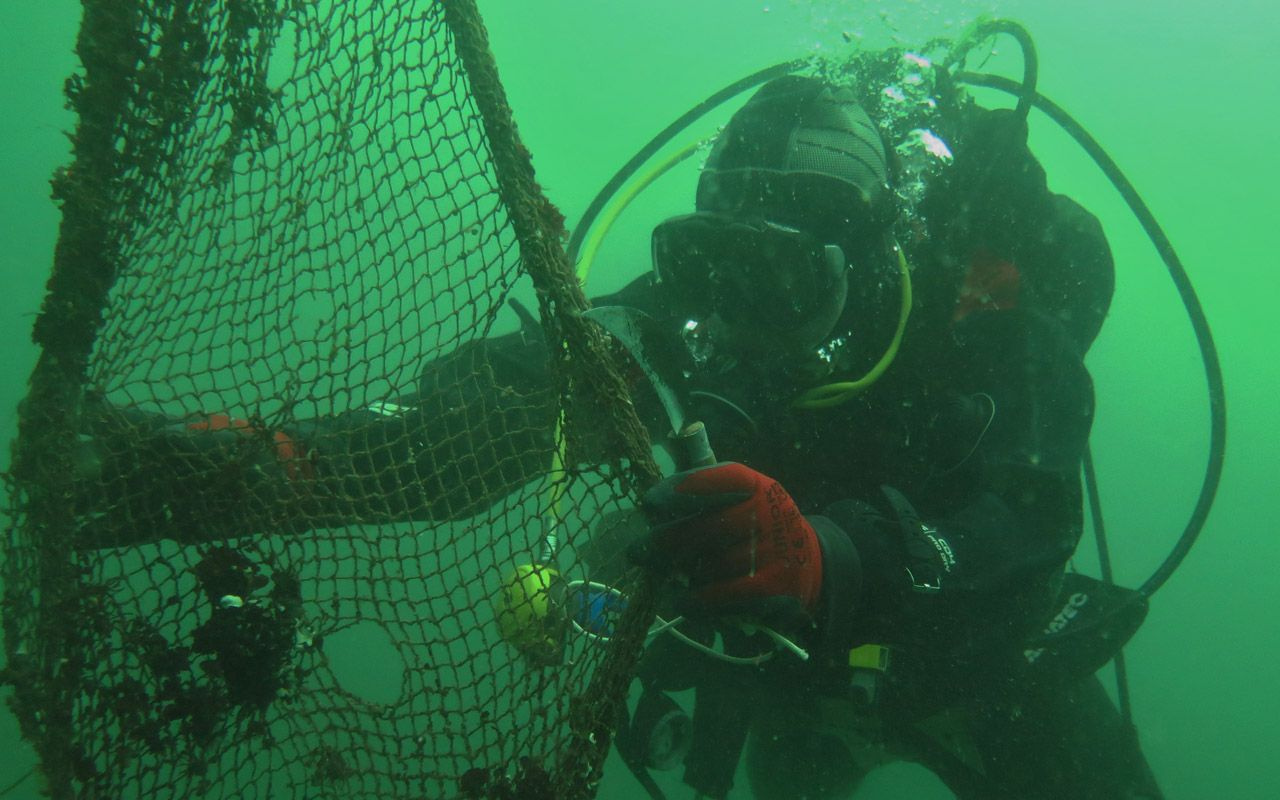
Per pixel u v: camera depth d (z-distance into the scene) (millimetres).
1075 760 2000
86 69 1125
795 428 1459
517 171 885
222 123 1200
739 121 1453
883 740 2195
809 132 1368
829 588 974
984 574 1184
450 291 1021
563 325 871
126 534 1192
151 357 1199
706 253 1332
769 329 1367
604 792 4934
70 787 1148
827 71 1875
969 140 1899
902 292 1412
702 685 2135
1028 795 1904
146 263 1246
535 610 1081
